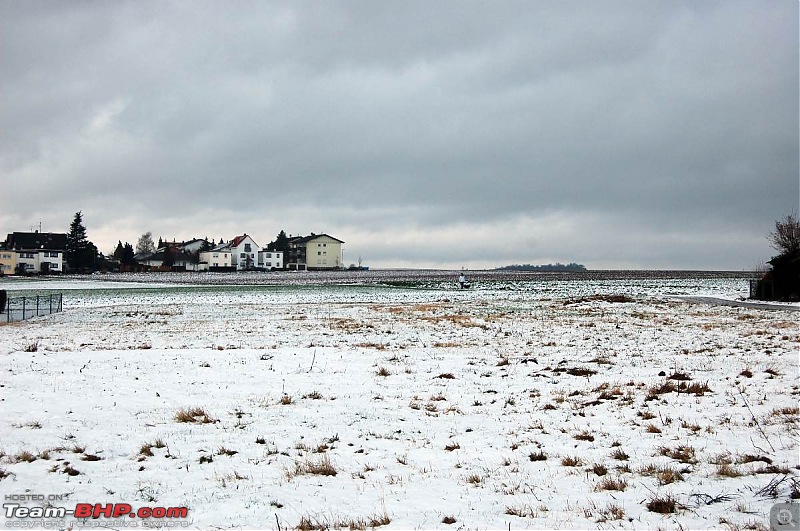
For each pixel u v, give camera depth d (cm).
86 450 1042
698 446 1038
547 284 8075
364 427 1199
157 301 5238
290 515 768
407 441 1109
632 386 1544
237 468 960
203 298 5628
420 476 920
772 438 1059
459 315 3703
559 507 782
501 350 2214
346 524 734
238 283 8906
